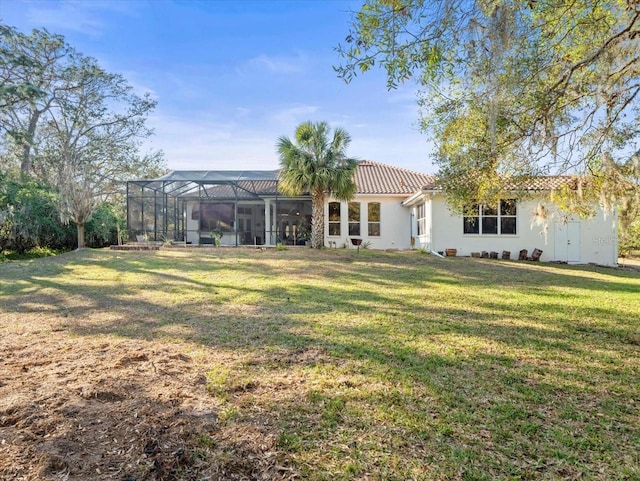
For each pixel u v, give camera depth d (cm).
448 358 446
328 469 243
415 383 376
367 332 548
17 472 228
